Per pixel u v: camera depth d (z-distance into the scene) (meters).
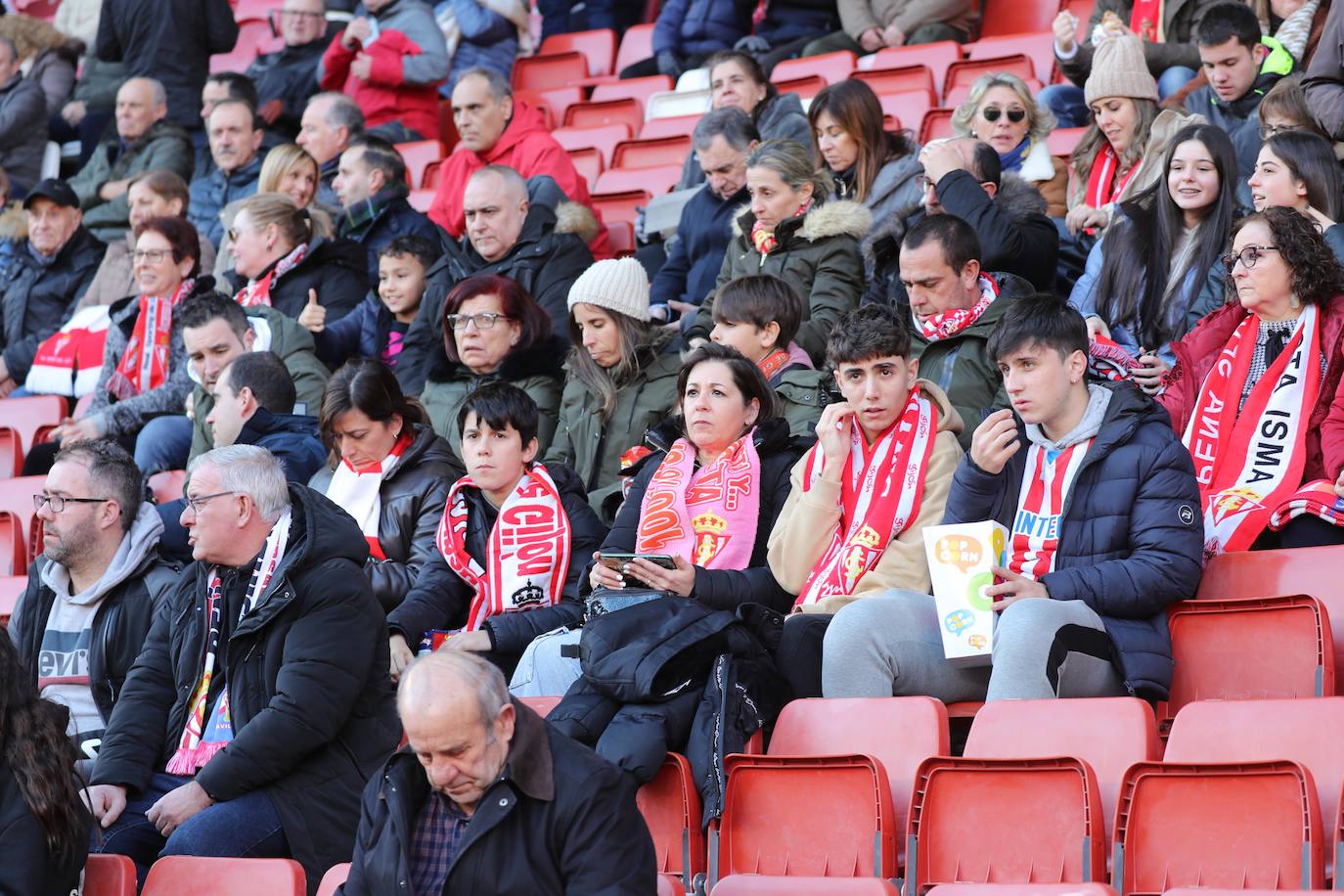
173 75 42.44
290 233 29.77
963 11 38.09
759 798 14.95
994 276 21.36
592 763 12.89
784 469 18.89
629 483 20.25
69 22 47.06
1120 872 13.14
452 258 27.69
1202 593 17.36
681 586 16.92
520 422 20.08
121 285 34.25
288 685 16.14
